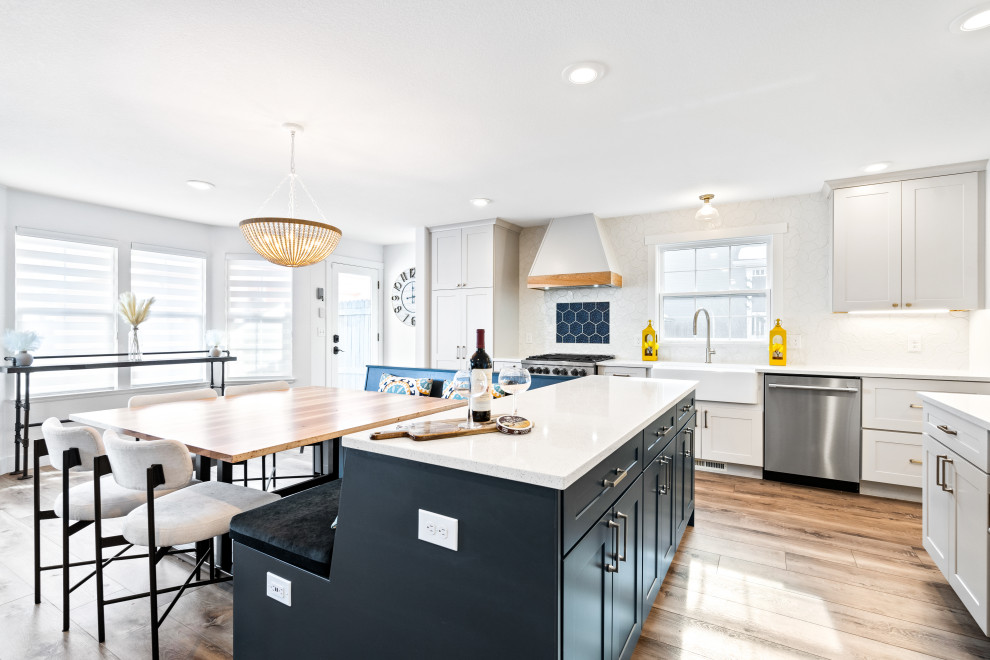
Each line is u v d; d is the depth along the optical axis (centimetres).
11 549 254
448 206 448
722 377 381
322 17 174
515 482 108
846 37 186
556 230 490
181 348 507
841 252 361
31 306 402
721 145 296
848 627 191
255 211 467
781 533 277
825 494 342
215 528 184
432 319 540
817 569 236
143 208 454
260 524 152
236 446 186
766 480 374
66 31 180
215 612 201
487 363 153
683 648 179
